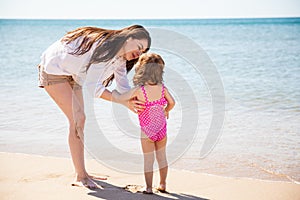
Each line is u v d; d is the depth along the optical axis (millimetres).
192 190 3303
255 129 5039
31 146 4555
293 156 4172
